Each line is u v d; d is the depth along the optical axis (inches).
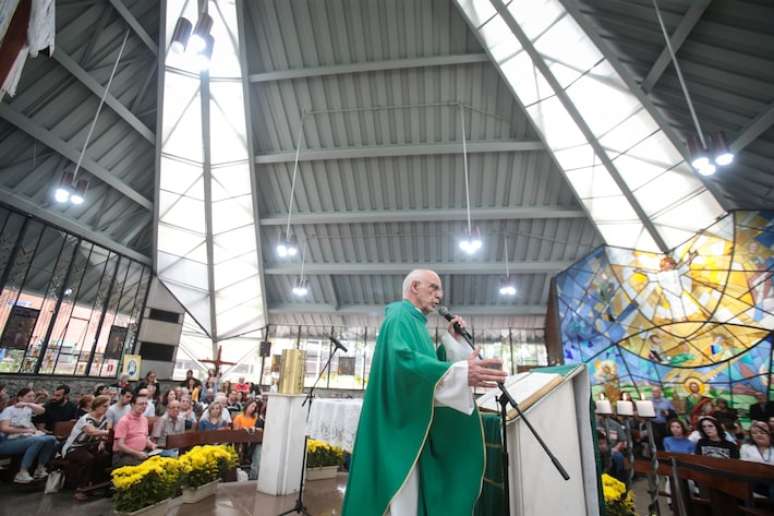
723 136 241.4
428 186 521.7
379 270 594.6
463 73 430.9
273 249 602.2
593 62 323.9
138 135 447.8
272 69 444.1
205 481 163.5
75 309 448.8
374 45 421.7
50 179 405.7
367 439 64.4
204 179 501.4
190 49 243.4
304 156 493.7
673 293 401.7
